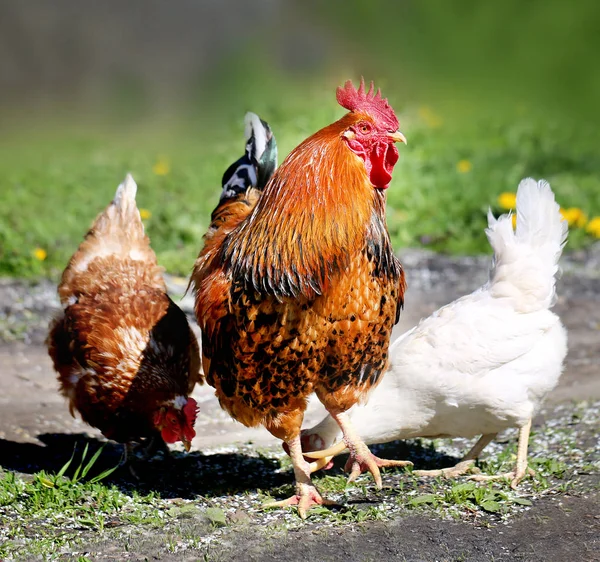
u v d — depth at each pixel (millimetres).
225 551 6062
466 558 5910
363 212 6449
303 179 6477
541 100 30719
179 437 7418
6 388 10016
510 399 7234
